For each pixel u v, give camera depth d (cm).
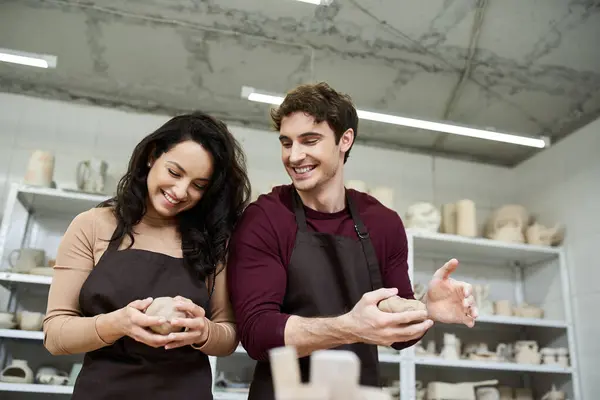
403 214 408
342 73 352
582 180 367
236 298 130
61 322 121
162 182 128
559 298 366
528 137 332
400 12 305
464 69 345
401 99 373
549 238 370
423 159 427
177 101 375
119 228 133
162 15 308
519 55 331
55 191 295
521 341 352
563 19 305
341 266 136
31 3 297
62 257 130
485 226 402
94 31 317
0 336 274
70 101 368
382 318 99
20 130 353
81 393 120
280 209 140
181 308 114
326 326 108
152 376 122
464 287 106
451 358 326
